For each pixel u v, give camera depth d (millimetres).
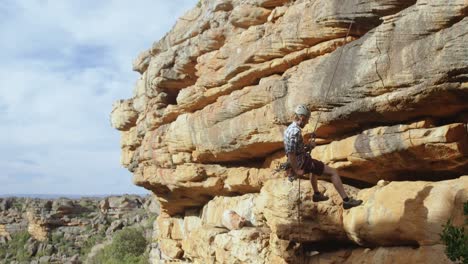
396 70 9141
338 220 10758
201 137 15719
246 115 13430
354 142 10398
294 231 11266
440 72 8438
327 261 10945
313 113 11141
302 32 11812
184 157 17203
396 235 9461
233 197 16062
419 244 9109
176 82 18578
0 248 71312
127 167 25219
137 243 52531
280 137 12484
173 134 17531
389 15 10031
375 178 10883
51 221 72312
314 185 9258
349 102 10172
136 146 24359
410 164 9797
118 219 74688
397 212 9398
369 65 9625
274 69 12969
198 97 16125
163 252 22359
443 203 8742
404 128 9438
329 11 11000
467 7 8234
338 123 10695
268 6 13820
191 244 17234
